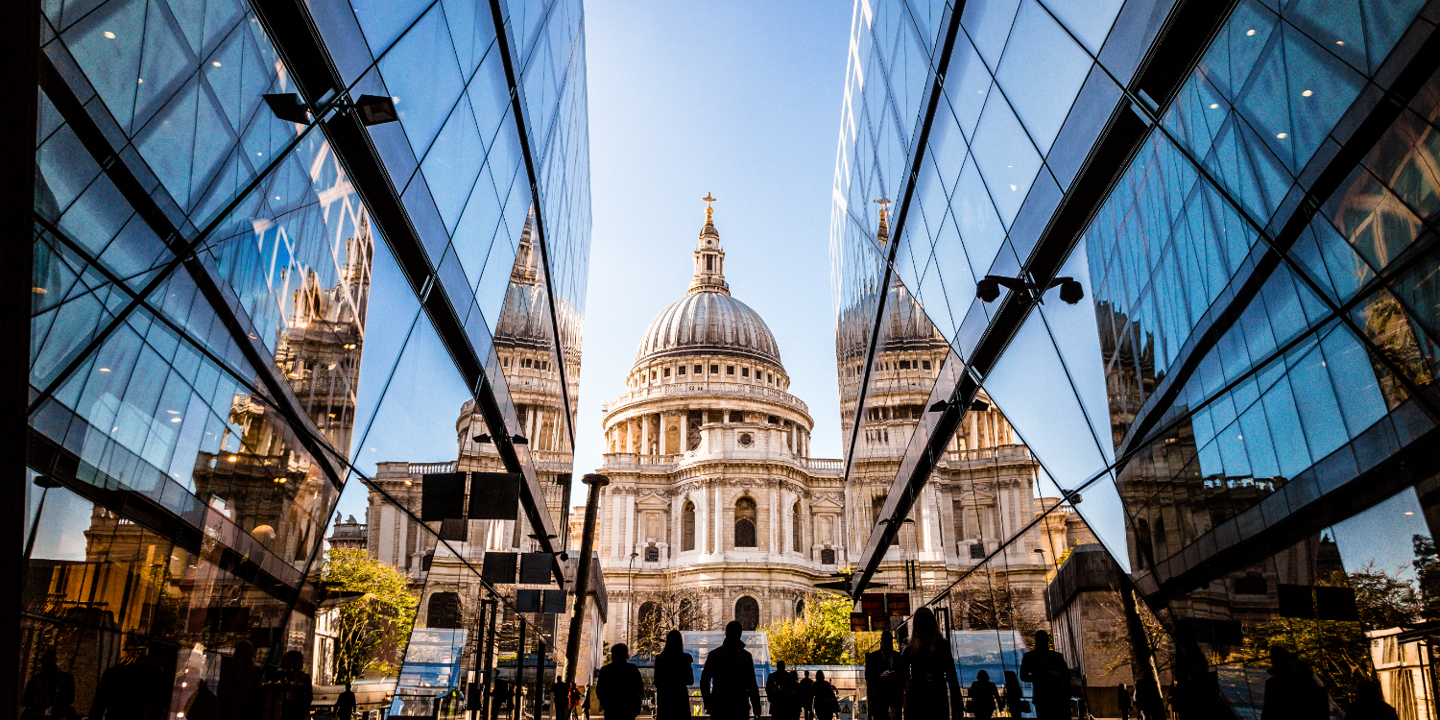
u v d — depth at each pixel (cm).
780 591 10394
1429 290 508
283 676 895
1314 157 603
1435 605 537
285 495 877
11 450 491
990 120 1315
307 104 854
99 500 585
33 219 469
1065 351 1202
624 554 11075
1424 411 530
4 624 497
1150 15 791
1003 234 1327
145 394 631
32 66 442
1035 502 1448
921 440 2166
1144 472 1003
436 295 1393
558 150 2409
